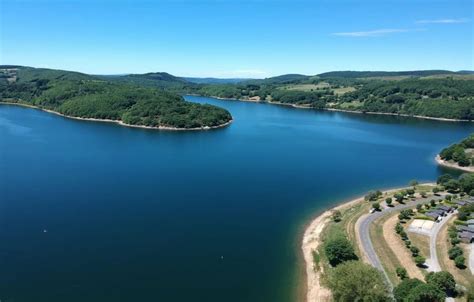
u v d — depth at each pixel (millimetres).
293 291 92938
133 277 97250
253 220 133375
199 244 115250
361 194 163250
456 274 95062
